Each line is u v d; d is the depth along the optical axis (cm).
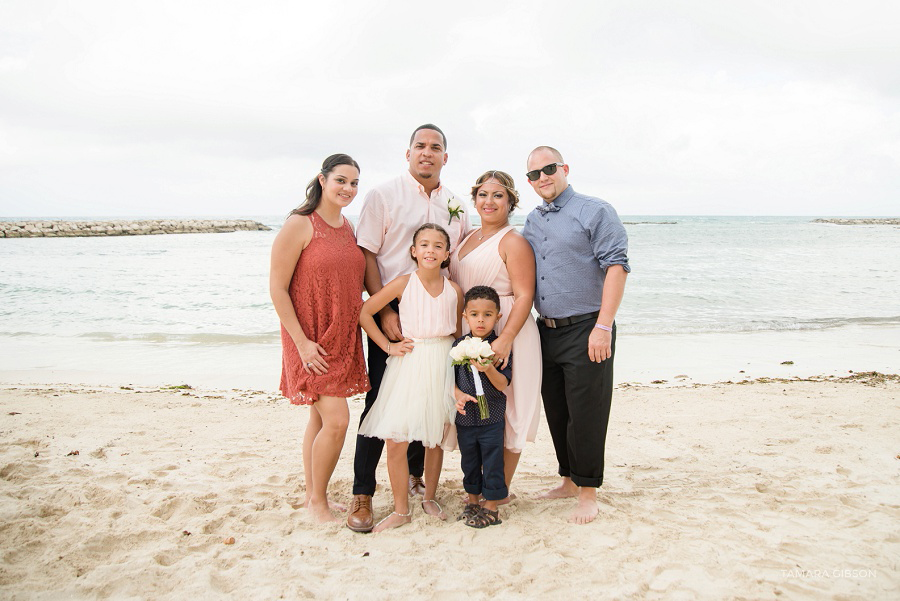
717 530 322
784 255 2936
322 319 326
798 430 525
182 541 308
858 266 2350
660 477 420
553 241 342
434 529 329
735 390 706
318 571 279
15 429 525
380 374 357
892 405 609
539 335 360
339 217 344
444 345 335
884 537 310
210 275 2083
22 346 1030
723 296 1593
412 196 364
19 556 287
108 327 1207
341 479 412
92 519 329
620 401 662
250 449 488
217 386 783
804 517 338
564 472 380
